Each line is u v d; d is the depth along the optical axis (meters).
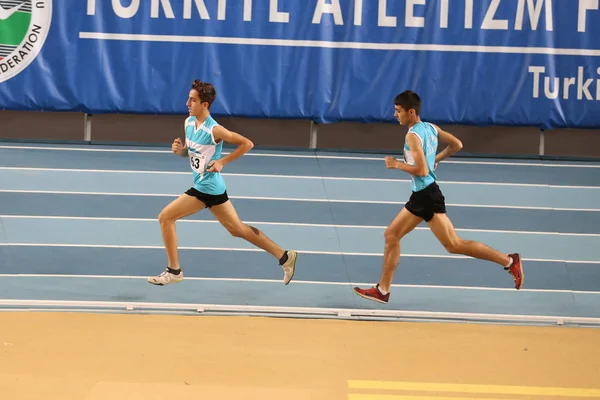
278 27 34.75
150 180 30.80
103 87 34.88
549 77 34.75
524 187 31.62
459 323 19.22
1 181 29.91
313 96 35.00
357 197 29.75
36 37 34.53
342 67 34.88
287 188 30.39
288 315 19.23
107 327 17.95
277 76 34.94
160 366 15.70
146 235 25.34
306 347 17.14
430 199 19.02
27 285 20.88
